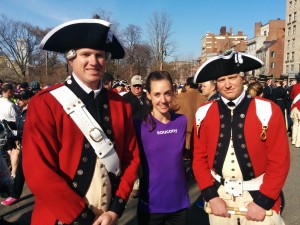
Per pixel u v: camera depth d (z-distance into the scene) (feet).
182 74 161.07
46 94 6.05
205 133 7.95
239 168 7.45
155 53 105.19
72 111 5.99
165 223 8.08
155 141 7.77
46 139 5.82
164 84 7.68
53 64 136.77
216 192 7.65
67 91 6.13
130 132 6.97
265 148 7.39
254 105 7.51
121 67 126.41
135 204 15.05
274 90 35.94
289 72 143.74
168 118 7.99
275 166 7.22
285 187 17.52
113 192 6.48
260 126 7.30
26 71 181.78
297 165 22.21
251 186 7.46
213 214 7.74
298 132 28.53
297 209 14.61
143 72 129.90
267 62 164.86
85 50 6.04
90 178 6.02
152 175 7.77
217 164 7.65
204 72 7.69
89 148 6.04
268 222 7.32
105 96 6.57
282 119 7.37
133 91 15.70
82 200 5.83
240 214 7.36
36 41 179.22
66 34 6.01
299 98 28.35
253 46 192.03
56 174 5.67
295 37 146.61
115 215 6.12
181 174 8.02
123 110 6.82
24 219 13.89
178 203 7.91
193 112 15.44
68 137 5.96
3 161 11.91
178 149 7.87
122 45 6.87
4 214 14.40
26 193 16.84
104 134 6.19
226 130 7.59
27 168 5.61
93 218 5.89
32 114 5.85
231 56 7.31
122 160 6.83
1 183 11.60
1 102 17.62
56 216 5.62
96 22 6.03
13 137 16.61
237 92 7.49
